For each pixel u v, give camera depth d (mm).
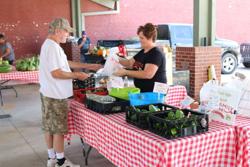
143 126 2139
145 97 2598
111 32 11641
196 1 5312
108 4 11438
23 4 10258
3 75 5246
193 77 5328
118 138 2281
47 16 10625
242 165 2176
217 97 2314
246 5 13477
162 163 1869
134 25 11922
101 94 2971
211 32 5414
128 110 2291
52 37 2875
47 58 2824
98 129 2572
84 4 11172
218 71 5508
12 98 7078
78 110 2916
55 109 2916
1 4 9984
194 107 2590
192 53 5297
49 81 2869
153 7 12078
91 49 9148
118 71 3000
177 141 1907
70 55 9805
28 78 5496
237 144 2180
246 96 2449
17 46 10352
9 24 10164
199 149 2002
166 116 2170
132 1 11750
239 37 13562
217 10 13016
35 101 6754
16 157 3729
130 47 8875
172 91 3629
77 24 10945
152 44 3016
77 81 3309
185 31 9250
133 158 2127
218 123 2264
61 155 3104
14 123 5141
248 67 10820
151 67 2898
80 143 4098
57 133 2984
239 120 2350
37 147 4043
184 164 1949
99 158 3611
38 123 5117
